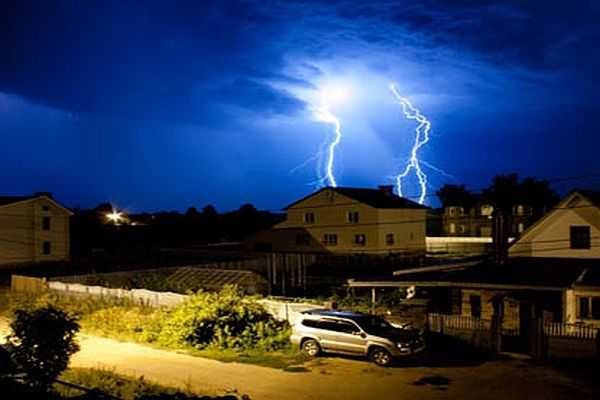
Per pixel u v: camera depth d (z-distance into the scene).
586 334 23.66
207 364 22.84
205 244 75.31
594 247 32.84
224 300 27.08
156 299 32.53
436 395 18.91
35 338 16.61
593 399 18.47
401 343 22.17
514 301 29.16
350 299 31.56
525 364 22.39
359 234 59.16
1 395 15.21
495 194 79.94
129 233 82.44
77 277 40.59
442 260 52.16
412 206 62.69
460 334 24.73
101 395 15.07
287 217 62.91
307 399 18.53
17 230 58.44
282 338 25.45
